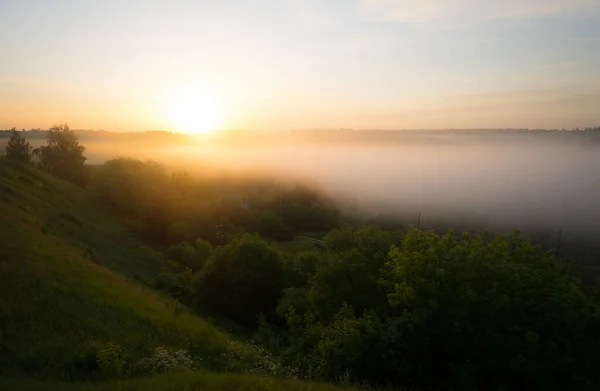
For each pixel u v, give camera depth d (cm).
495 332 1126
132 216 6278
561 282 1245
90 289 1678
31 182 4691
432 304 1133
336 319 1494
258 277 3195
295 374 1257
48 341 1215
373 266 2086
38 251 1898
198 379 959
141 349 1310
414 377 1102
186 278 3431
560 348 1132
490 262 1255
